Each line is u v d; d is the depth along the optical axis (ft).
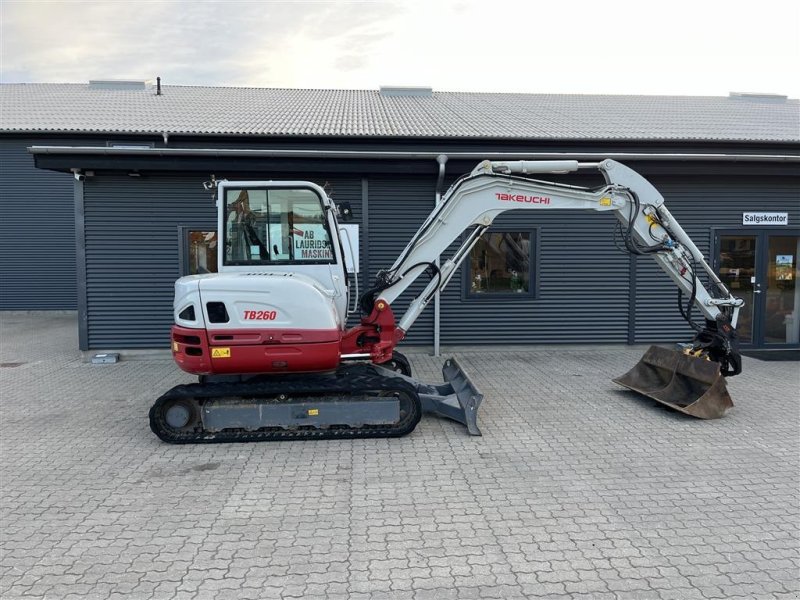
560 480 14.78
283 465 15.92
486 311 32.71
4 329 44.29
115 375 27.58
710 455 16.56
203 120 41.16
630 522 12.47
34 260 53.98
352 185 31.37
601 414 20.65
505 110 45.98
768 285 33.86
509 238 32.65
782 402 22.18
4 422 20.15
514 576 10.38
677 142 35.09
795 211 33.22
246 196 18.89
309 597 9.78
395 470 15.49
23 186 53.16
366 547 11.44
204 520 12.68
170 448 17.39
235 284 17.21
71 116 45.55
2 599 9.77
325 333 17.42
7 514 13.05
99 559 11.07
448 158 28.84
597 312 33.17
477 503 13.44
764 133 37.22
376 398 17.99
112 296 30.86
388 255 31.86
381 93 55.42
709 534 11.94
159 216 30.68
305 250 19.13
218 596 9.82
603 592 9.89
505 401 22.48
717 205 32.91
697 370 20.99
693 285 21.02
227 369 17.34
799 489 14.21
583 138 34.81
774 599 9.68
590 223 32.71
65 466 15.97
